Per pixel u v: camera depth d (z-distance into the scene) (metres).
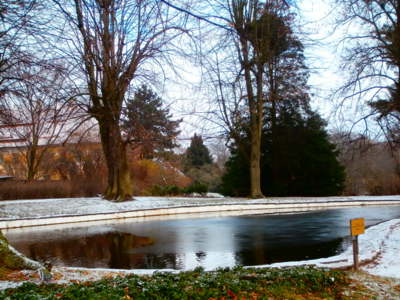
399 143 20.47
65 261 11.62
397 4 15.72
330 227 18.61
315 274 7.49
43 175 41.62
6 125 14.85
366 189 49.06
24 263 8.84
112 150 26.50
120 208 25.08
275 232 17.17
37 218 20.45
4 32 11.76
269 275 7.46
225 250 13.04
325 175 39.47
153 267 10.70
